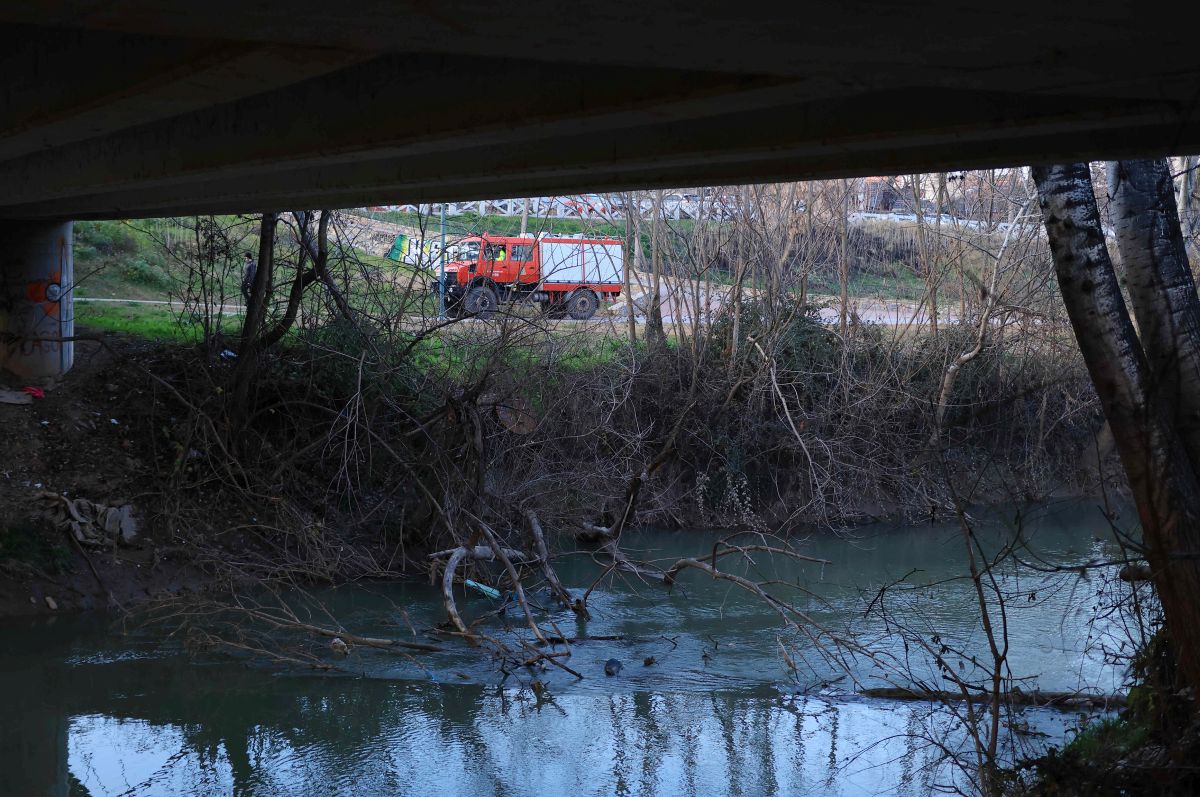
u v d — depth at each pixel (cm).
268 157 741
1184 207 1920
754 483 2038
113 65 568
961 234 2236
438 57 603
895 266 2414
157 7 365
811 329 2138
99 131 664
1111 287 803
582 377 1914
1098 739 771
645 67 448
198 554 1459
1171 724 706
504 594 1477
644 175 852
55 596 1329
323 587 1511
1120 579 858
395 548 1579
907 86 464
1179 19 337
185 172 842
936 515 1928
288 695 1088
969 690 1081
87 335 1689
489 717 1032
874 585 1593
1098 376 803
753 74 457
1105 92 441
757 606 1462
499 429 1717
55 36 626
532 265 2370
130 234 2808
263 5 360
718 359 2081
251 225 2192
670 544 1873
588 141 712
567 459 1805
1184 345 775
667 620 1389
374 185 913
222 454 1598
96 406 1644
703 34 373
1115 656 891
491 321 1781
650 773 894
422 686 1120
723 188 2133
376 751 943
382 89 642
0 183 1195
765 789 852
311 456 1658
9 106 682
